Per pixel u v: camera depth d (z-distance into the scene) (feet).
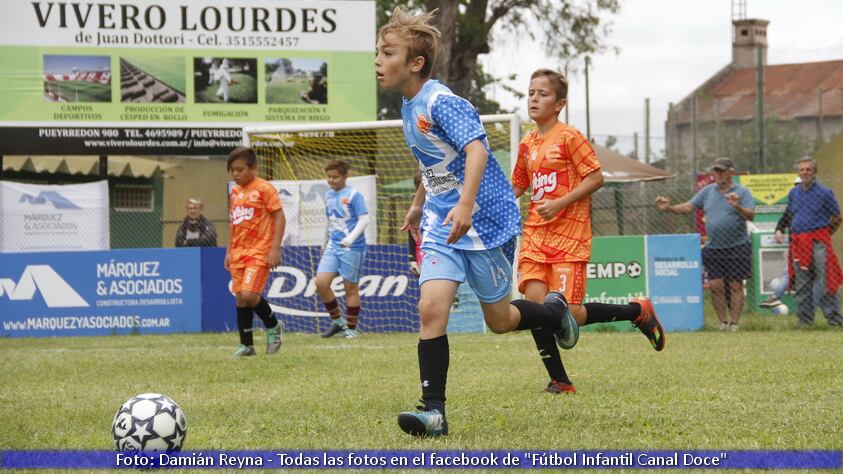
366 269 116.47
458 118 39.14
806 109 310.04
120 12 163.12
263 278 81.76
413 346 90.89
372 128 119.55
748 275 109.50
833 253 108.37
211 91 165.58
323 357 79.00
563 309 45.57
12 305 121.39
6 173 185.37
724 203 108.99
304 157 137.49
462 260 40.88
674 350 81.71
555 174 56.29
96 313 121.80
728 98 236.43
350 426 43.47
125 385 62.90
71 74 162.50
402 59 40.24
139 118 164.04
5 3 161.07
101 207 156.04
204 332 121.60
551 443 38.37
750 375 61.98
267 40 166.40
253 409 50.08
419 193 46.73
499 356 78.28
